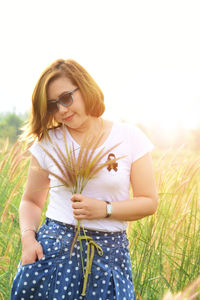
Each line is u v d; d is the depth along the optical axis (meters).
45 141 1.80
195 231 2.87
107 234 1.67
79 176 1.65
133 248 2.82
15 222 3.19
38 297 1.66
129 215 1.67
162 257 2.85
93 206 1.60
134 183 1.77
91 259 1.62
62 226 1.68
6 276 2.72
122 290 1.64
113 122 1.82
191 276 2.63
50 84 1.71
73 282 1.63
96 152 1.69
